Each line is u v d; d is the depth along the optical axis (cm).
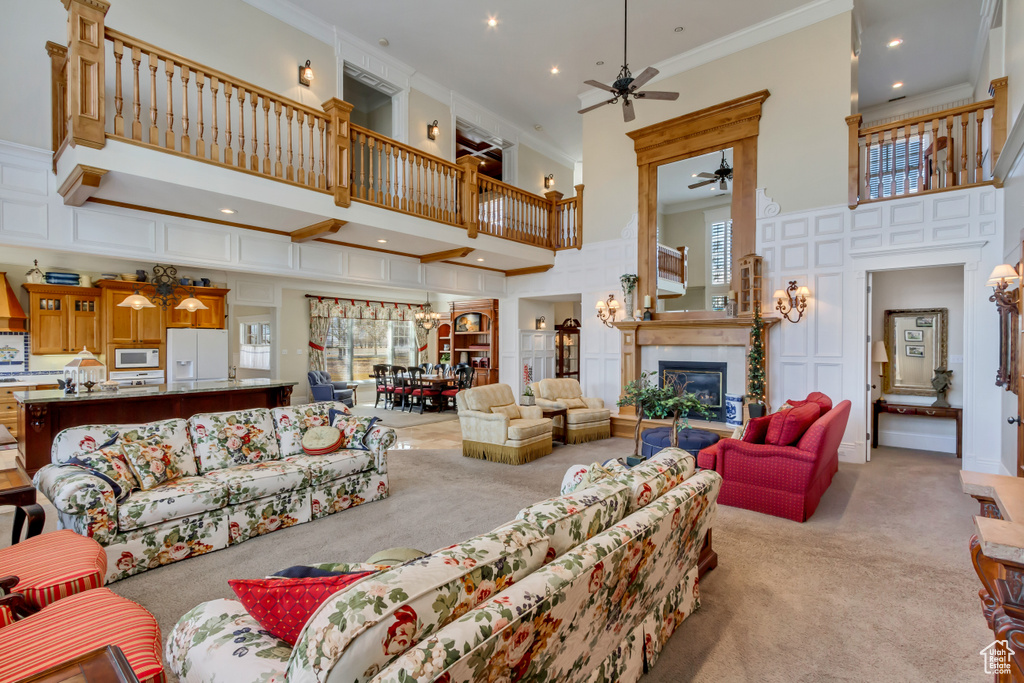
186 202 448
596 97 782
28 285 634
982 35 583
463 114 822
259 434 367
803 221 574
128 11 473
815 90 569
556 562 131
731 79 631
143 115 477
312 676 91
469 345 1103
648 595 183
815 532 331
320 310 1032
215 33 532
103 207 440
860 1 546
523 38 642
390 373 1146
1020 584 126
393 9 589
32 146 410
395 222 568
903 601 242
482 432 546
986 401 485
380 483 401
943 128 666
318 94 620
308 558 289
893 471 495
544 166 1011
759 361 580
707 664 193
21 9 420
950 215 495
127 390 469
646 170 704
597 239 766
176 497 281
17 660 129
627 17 595
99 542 256
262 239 553
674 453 237
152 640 146
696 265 655
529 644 115
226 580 263
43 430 421
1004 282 393
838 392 550
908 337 609
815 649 203
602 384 761
